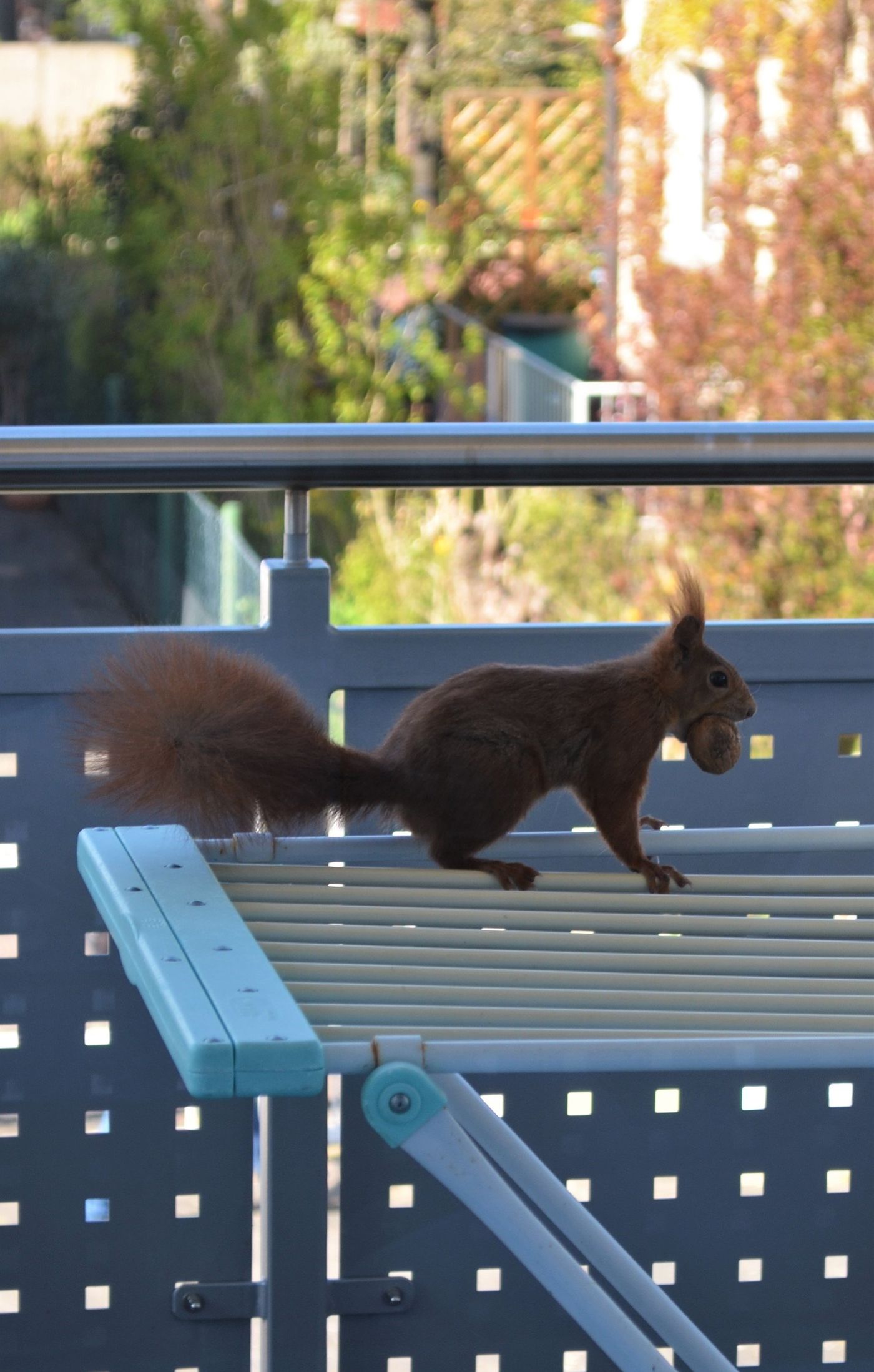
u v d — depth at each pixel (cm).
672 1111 481
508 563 2055
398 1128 309
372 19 3000
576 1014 340
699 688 481
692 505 1809
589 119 2955
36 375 2652
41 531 2431
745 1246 488
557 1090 475
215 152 2522
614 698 479
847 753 641
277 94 2547
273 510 2181
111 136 2656
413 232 2639
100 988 475
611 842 472
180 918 364
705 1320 488
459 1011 338
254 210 2531
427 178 2997
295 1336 466
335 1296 468
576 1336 478
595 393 2311
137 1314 470
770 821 520
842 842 451
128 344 2570
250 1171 471
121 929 368
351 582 2169
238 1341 472
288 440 480
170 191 2561
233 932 357
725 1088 482
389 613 2133
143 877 395
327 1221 465
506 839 470
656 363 1981
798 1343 493
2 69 3094
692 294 1980
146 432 474
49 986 473
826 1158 488
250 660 460
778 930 411
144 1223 470
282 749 448
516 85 3181
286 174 2525
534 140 3008
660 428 500
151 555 1738
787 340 1873
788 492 1728
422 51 3088
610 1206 481
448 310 2902
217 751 438
